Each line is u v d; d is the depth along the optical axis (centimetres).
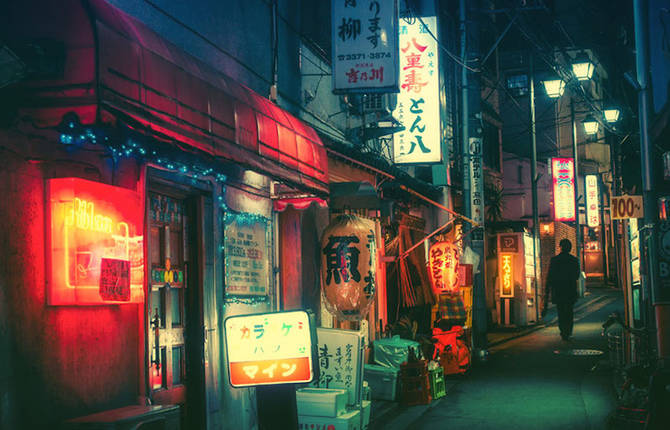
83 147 592
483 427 997
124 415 567
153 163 702
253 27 998
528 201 3784
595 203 3997
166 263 770
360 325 1330
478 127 1686
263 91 1028
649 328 1165
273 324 657
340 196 1076
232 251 899
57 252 539
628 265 1458
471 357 1614
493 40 3114
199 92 662
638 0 1127
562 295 1717
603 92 4488
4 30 505
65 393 557
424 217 1948
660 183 1170
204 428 810
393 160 1519
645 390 957
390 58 1091
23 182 523
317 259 1188
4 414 489
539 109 3969
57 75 493
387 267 1600
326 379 978
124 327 648
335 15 1105
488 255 2642
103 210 576
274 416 654
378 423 1037
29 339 520
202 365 820
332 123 1327
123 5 670
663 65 1148
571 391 1261
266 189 1010
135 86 539
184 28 795
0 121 500
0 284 495
